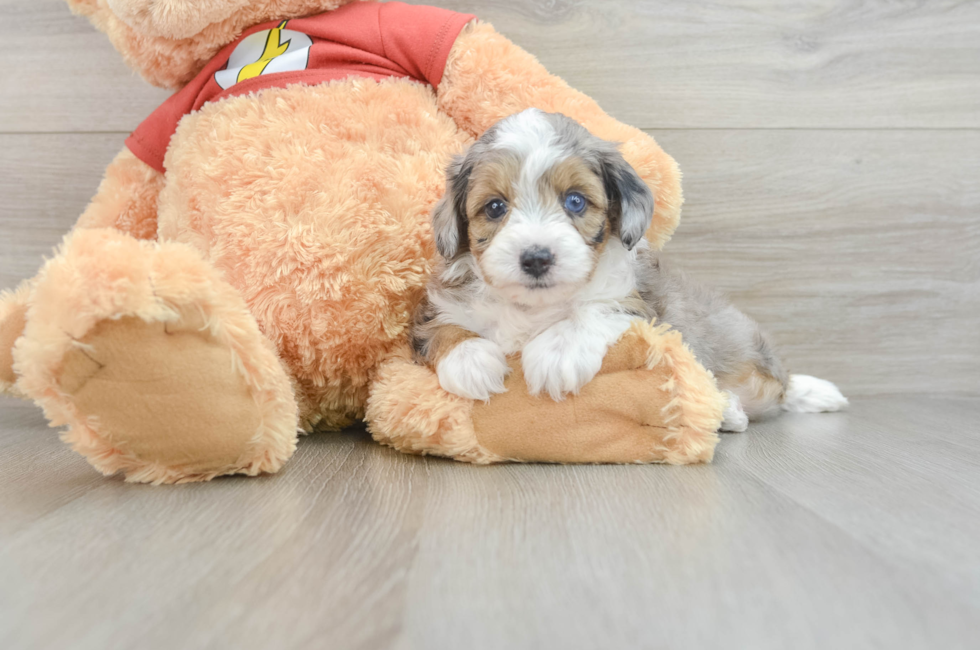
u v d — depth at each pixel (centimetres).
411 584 112
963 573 116
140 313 156
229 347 169
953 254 301
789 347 303
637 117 291
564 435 187
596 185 190
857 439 224
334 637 95
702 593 108
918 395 306
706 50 289
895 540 131
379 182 206
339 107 214
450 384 189
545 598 107
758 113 293
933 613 102
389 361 212
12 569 118
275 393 177
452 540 130
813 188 296
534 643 94
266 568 118
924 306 303
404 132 219
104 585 112
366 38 229
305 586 111
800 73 292
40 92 288
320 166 203
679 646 93
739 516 143
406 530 136
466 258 204
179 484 171
